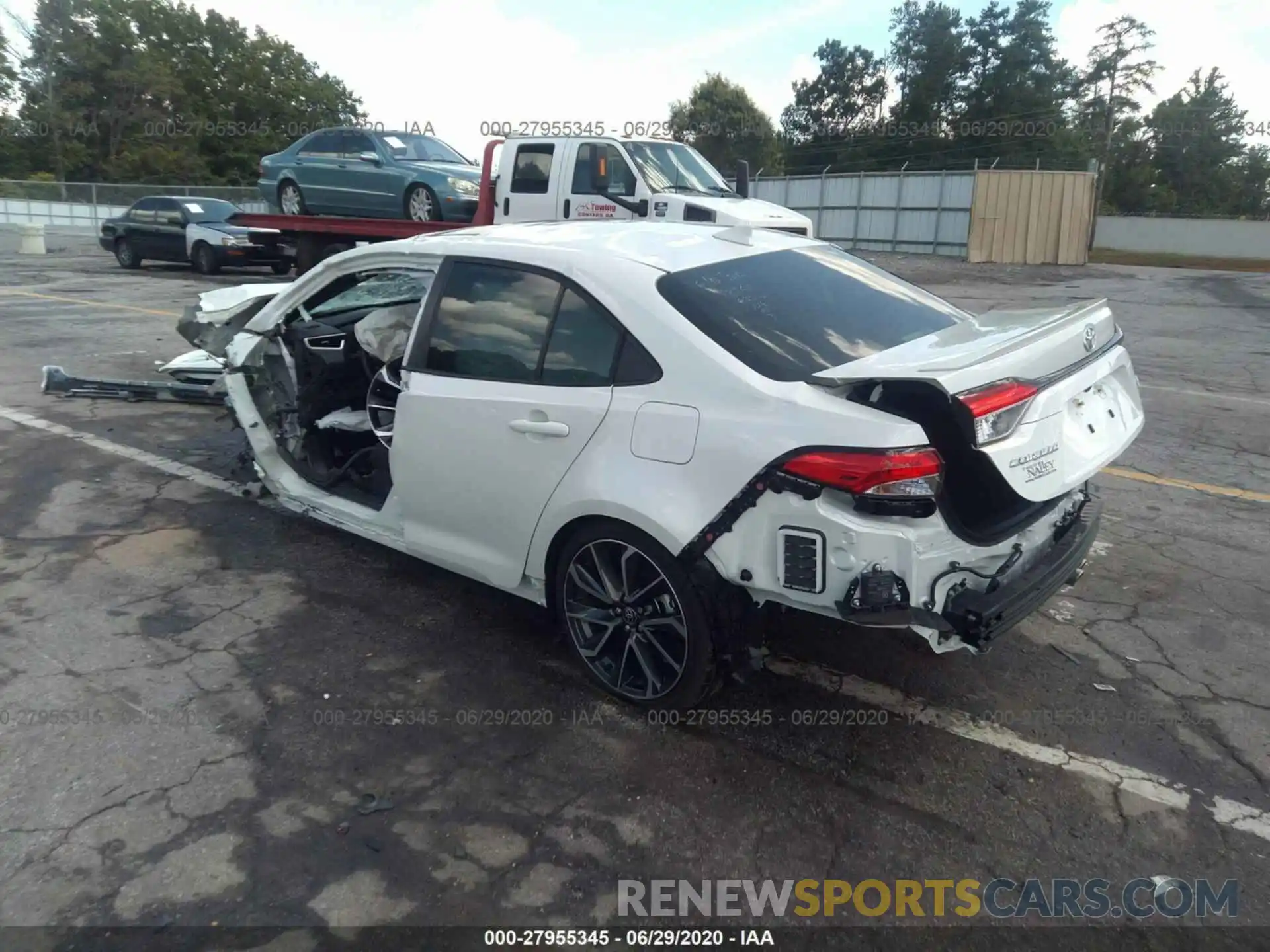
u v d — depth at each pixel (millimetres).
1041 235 27641
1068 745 3240
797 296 3473
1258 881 2639
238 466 5988
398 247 4176
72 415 7367
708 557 2988
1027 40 56062
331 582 4492
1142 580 4539
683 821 2869
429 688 3586
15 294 14891
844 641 3922
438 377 3758
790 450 2775
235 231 17922
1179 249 39969
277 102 55219
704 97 55031
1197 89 72250
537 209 11195
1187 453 6754
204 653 3824
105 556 4766
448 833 2803
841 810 2922
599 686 3574
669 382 3088
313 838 2770
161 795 2941
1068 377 3092
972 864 2707
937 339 3346
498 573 3705
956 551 2812
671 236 3777
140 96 52438
